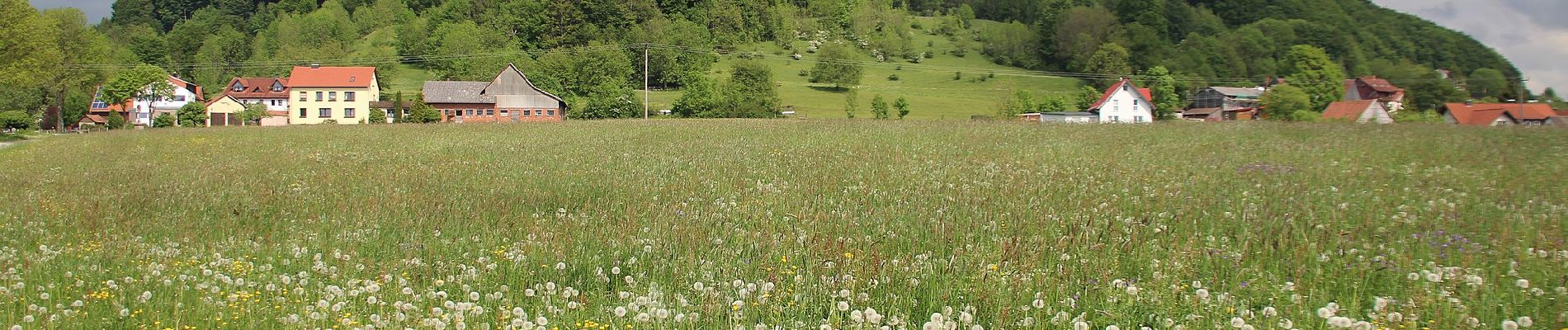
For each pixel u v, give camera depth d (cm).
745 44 17625
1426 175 1833
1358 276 799
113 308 760
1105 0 18712
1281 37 15038
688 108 8369
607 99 8844
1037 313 673
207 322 724
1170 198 1410
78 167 2536
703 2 18238
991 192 1521
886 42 17450
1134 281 793
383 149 3162
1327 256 886
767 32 18350
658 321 693
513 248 991
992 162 2247
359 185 1803
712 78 12925
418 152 2961
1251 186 1605
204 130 5456
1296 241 980
